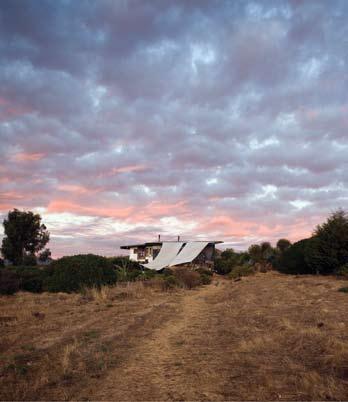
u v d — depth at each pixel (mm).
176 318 13594
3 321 12797
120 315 14133
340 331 9453
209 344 9242
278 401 5418
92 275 23938
